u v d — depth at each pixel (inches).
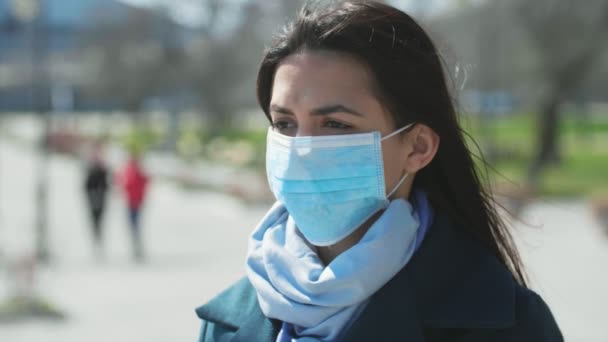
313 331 79.0
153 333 386.9
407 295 78.6
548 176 1088.2
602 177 1074.7
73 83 2672.2
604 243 637.3
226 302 89.7
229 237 740.0
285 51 82.0
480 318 77.3
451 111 84.7
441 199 88.3
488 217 89.3
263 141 1803.6
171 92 2180.1
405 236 80.1
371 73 79.1
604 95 2434.8
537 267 544.7
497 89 1225.4
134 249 626.8
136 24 2234.3
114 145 2154.3
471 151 95.0
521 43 1114.1
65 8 4375.0
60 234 756.0
